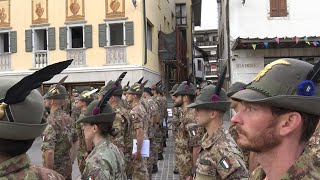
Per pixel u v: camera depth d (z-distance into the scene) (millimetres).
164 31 26922
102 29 19594
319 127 1643
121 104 6660
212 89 3705
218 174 3311
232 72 17172
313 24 16891
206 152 3436
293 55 16875
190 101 6516
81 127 6289
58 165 5191
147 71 20141
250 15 17141
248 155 3928
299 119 1596
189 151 5867
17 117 1941
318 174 1491
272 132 1641
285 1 17016
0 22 21094
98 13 19688
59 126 5141
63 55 20078
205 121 3602
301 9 16938
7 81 2051
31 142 2072
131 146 6609
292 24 16969
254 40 15500
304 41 15422
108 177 3537
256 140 1660
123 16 19359
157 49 23547
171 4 31125
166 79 25859
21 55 20766
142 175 6676
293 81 1587
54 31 20219
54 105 5270
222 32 28156
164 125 14523
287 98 1558
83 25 19828
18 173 1983
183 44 29469
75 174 9367
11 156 1996
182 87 6645
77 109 8570
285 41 15336
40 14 20453
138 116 6621
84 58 19828
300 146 1641
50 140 5012
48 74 2033
